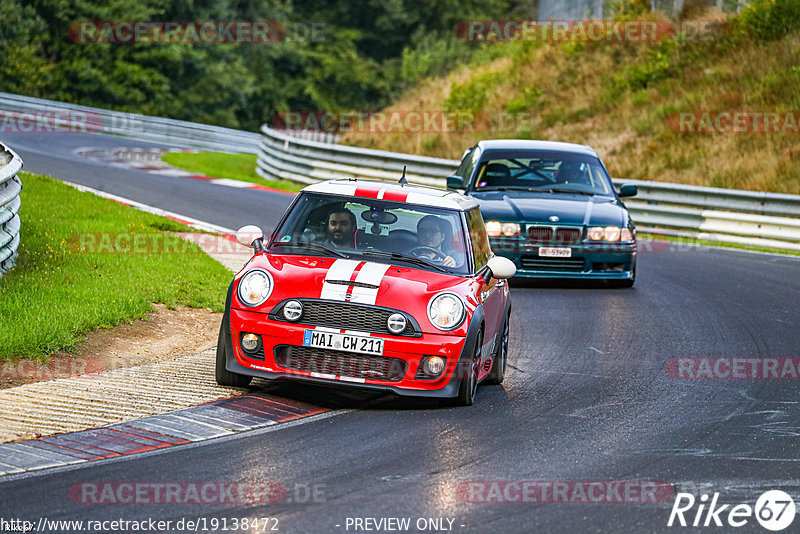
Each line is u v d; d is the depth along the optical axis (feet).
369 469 71.72
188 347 110.93
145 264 145.07
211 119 643.04
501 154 174.70
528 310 145.48
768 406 97.19
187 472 68.90
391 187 103.60
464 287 92.73
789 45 342.23
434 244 97.30
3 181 127.75
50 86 579.89
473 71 438.40
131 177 277.23
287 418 84.58
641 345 125.08
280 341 88.07
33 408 81.87
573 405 94.94
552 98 372.79
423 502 65.26
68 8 599.57
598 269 162.50
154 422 80.48
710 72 346.54
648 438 84.17
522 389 101.09
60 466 68.74
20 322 101.55
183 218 208.64
